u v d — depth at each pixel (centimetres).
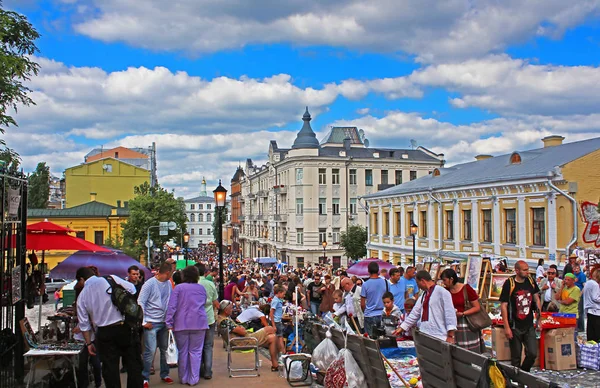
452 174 3912
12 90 1529
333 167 6775
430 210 3691
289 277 2320
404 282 1391
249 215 9875
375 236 4766
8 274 885
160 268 1016
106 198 7644
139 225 5484
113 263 1288
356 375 836
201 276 1091
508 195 2873
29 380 849
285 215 7038
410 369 1011
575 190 2484
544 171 2562
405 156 7119
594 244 2466
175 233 6019
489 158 4081
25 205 970
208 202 19600
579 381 977
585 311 1267
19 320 923
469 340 883
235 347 1051
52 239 1220
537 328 1113
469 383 610
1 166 879
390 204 4369
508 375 577
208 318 1032
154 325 985
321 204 6744
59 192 10994
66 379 910
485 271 1650
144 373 969
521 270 988
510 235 2886
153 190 6744
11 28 1619
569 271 1712
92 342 846
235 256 10088
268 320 1469
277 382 991
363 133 8375
